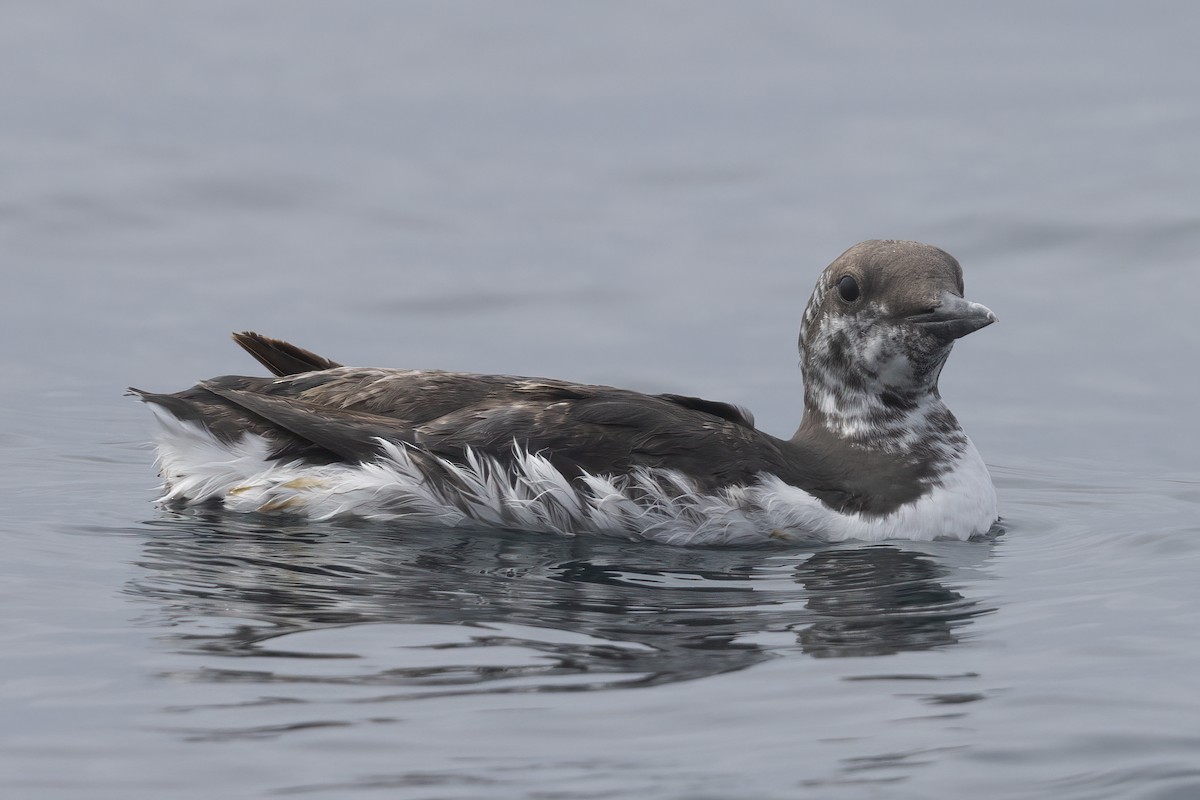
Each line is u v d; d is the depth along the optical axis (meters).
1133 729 7.57
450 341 19.45
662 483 11.62
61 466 13.88
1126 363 18.64
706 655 8.78
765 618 9.62
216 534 11.28
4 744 7.29
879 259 12.40
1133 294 20.62
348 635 8.91
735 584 10.48
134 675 8.16
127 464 14.04
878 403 12.50
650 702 7.95
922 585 10.55
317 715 7.66
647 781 6.98
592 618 9.48
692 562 11.11
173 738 7.36
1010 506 13.62
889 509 12.05
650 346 19.33
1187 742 7.40
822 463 12.32
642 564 10.98
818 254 22.44
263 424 11.96
